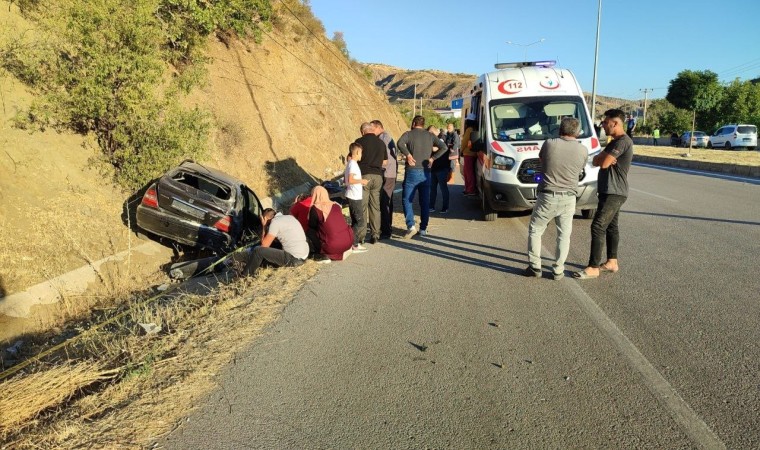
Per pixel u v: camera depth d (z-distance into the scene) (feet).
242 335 15.90
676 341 15.06
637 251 25.58
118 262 27.27
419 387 12.80
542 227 21.22
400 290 20.42
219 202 30.09
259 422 11.34
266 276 22.77
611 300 18.67
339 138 84.99
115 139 30.48
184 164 31.58
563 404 11.93
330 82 96.84
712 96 184.24
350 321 17.15
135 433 10.87
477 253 26.27
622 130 20.49
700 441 10.45
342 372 13.58
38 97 29.40
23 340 19.71
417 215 38.37
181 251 31.99
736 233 28.96
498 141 33.91
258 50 71.92
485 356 14.44
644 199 43.06
